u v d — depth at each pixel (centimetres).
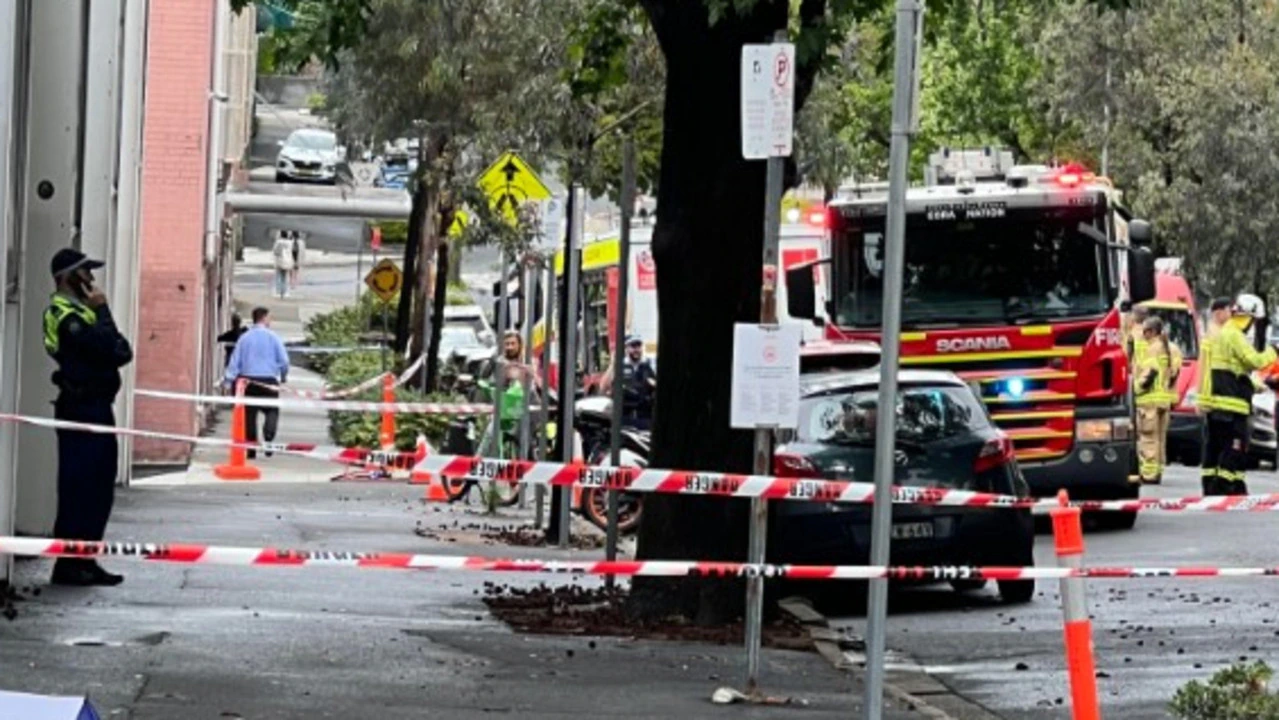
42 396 3145
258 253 13825
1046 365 4103
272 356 5928
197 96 5272
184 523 3656
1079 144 8638
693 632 2488
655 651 2344
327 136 11462
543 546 3591
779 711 1988
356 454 2577
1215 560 3484
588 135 5056
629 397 4234
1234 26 8144
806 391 2972
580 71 3219
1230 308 4403
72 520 2653
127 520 3669
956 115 8362
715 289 2477
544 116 5106
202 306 5794
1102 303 4112
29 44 2680
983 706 2142
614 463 2866
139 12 4562
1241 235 8169
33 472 3145
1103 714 2041
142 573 2880
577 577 3145
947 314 4109
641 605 2545
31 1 2828
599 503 3988
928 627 2764
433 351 6341
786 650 2438
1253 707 1764
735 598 2541
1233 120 8000
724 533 2511
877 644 1597
